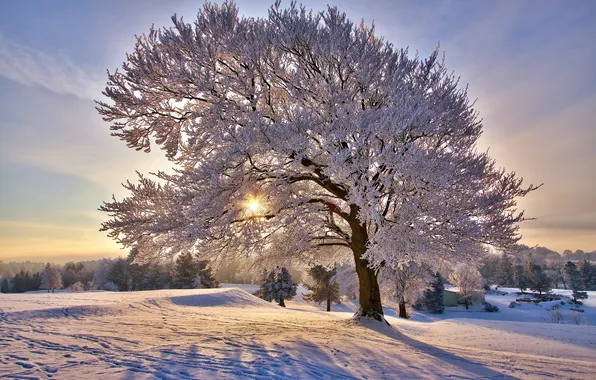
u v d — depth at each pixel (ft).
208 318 43.14
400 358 23.30
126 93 35.37
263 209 39.06
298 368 18.69
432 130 33.65
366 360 21.90
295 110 31.17
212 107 33.53
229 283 271.69
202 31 33.71
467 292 185.78
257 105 36.70
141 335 27.68
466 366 22.40
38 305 42.80
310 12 35.50
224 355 20.79
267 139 30.53
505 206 35.76
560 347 37.37
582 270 321.73
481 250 36.19
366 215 30.07
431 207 33.01
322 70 36.78
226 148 31.55
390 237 30.09
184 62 32.71
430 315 164.76
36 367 17.80
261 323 39.09
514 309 182.09
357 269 42.75
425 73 38.93
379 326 38.40
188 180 32.14
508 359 26.07
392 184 33.45
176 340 25.67
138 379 15.80
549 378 20.22
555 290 317.01
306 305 166.20
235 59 35.35
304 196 37.24
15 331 28.17
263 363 19.21
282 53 36.52
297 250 42.60
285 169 35.40
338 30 34.09
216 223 33.86
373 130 29.66
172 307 55.42
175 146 38.75
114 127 37.52
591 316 152.46
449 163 33.47
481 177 36.76
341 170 28.19
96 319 37.17
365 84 36.52
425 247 31.07
